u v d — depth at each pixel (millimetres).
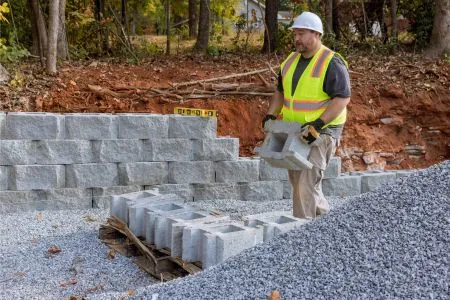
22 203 8281
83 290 5742
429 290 3994
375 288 4105
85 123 8438
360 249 4531
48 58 10711
